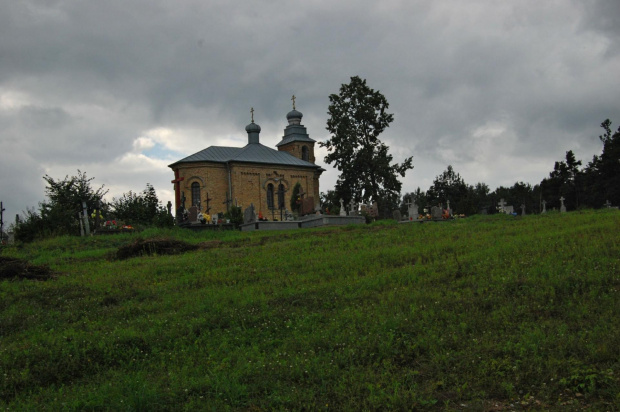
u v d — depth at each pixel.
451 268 17.69
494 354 10.98
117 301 17.30
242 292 17.05
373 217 48.34
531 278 15.30
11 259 21.25
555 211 40.62
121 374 11.47
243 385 10.28
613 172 69.38
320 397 9.83
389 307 14.47
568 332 11.63
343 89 66.94
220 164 60.91
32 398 10.52
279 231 33.84
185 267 21.48
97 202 45.41
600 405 8.87
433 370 10.62
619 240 18.84
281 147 72.25
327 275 18.81
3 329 14.73
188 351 12.62
